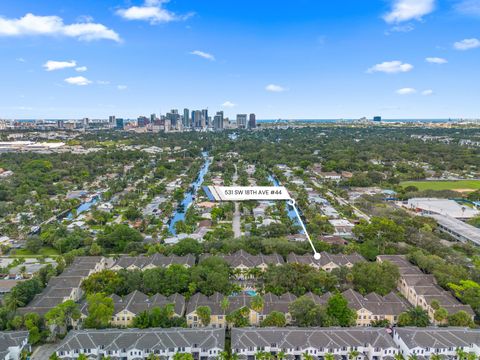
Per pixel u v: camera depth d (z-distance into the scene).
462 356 137.75
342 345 143.25
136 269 196.38
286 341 143.75
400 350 147.25
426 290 183.25
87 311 163.88
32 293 176.00
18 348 138.75
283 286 184.12
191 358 133.75
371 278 188.88
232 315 159.12
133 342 142.25
